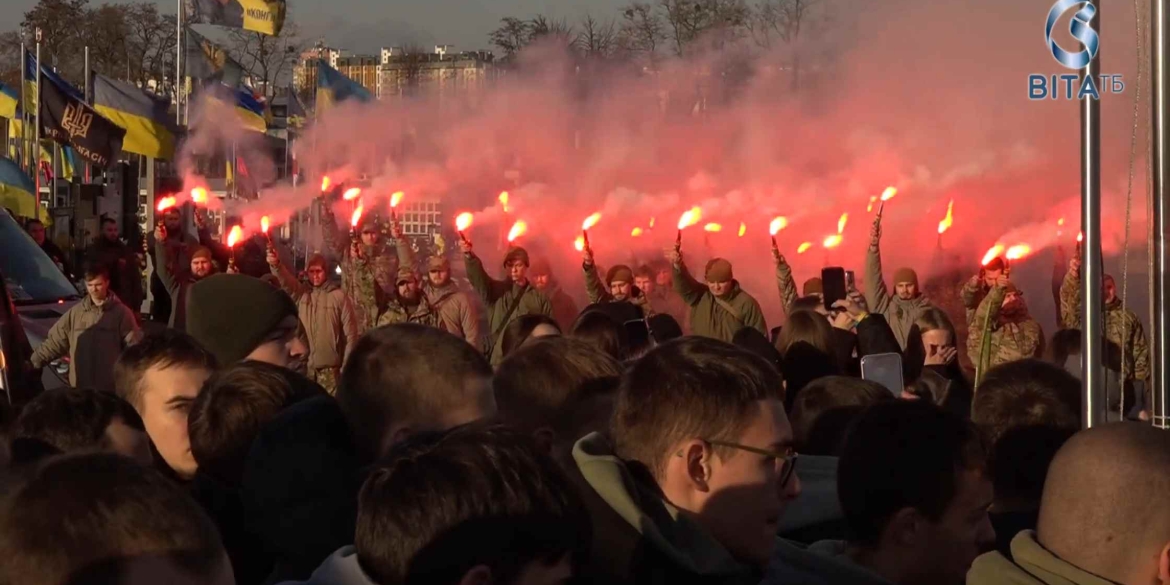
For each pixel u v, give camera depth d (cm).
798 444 384
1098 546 230
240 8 2598
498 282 1052
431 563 206
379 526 211
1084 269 409
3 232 1144
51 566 162
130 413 338
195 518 170
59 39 4453
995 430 341
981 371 764
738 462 250
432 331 311
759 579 258
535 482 209
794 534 338
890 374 550
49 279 1128
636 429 254
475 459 210
